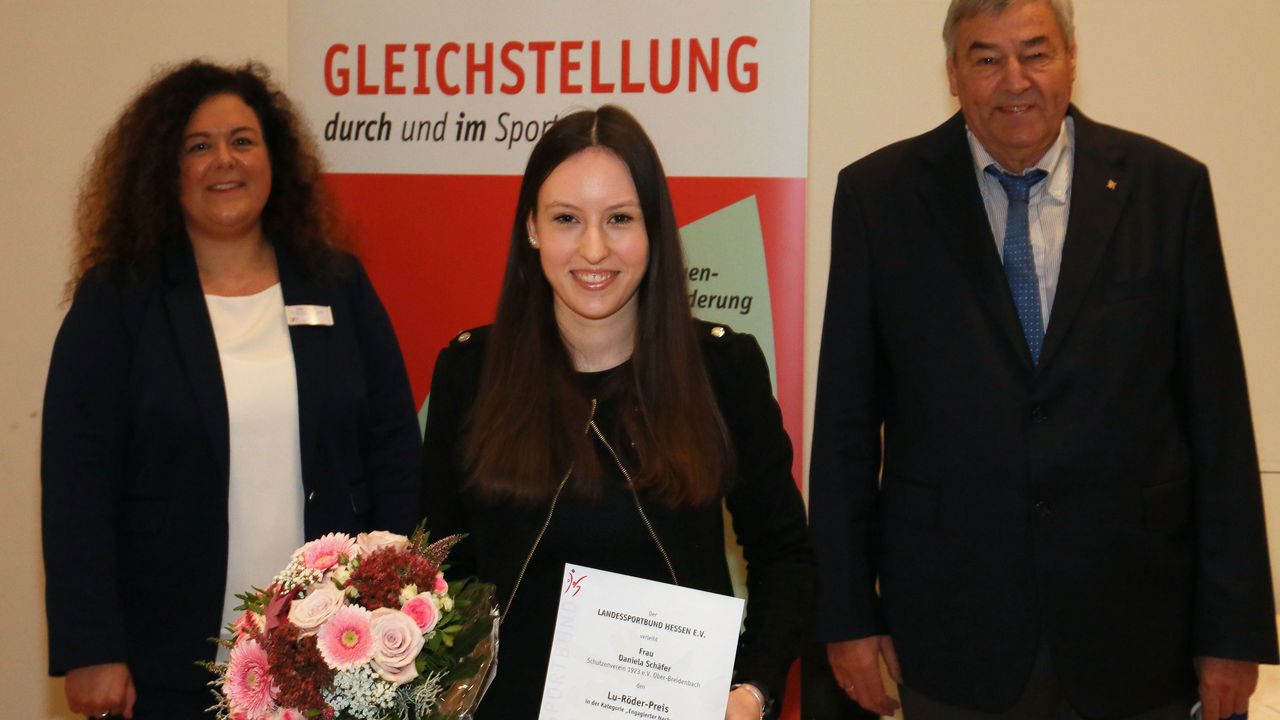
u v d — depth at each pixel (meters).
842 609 2.08
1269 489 2.92
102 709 2.05
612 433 1.56
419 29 3.01
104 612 2.05
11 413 3.31
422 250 3.04
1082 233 1.97
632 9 2.90
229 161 2.18
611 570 1.52
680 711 1.36
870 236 2.12
